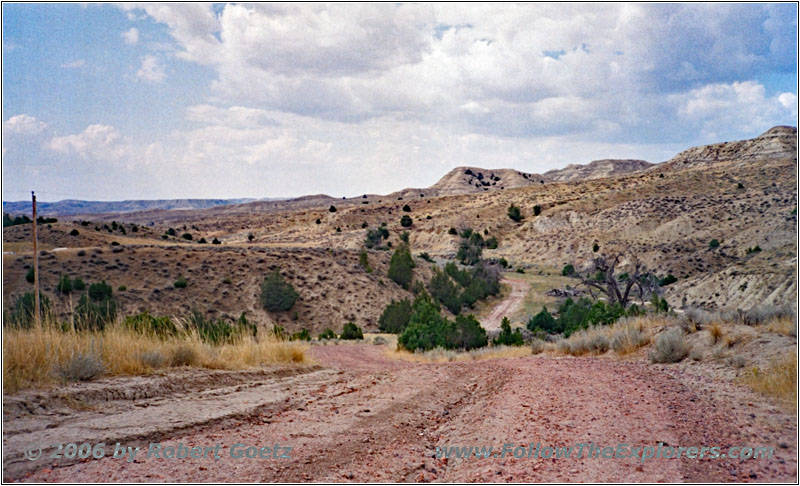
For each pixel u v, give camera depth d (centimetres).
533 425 743
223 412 809
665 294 6819
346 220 18538
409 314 6200
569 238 11975
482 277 9056
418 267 9338
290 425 774
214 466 576
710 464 566
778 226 9056
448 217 15862
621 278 7294
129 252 7381
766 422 705
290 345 1616
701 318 1672
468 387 1151
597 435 680
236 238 18875
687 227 10538
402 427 791
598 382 1086
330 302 7212
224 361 1234
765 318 1485
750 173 13912
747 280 5703
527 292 8844
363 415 857
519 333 3281
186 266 7194
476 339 3150
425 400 998
